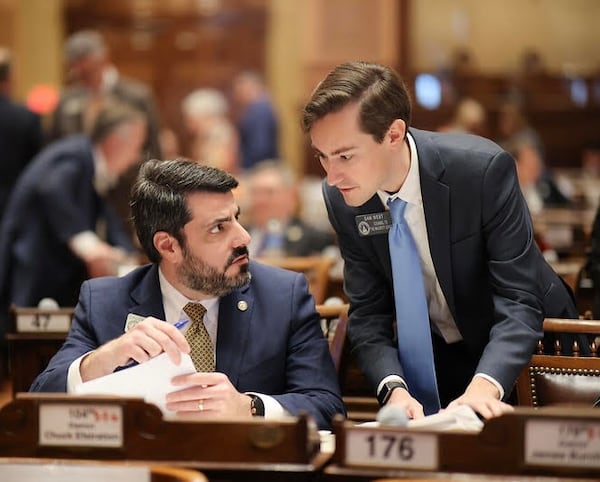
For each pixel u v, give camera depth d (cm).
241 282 388
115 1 2003
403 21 1991
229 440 281
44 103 1460
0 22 1973
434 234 391
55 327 474
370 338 412
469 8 2059
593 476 264
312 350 402
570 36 2072
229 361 394
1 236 776
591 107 1962
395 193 391
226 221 385
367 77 362
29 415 289
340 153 360
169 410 337
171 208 383
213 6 1995
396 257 397
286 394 385
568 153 1970
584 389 389
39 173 776
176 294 399
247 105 1673
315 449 294
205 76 2006
